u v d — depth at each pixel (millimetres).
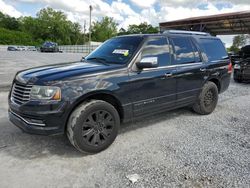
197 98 5055
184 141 3854
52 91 3018
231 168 3037
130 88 3689
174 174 2881
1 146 3537
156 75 4035
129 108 3758
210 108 5328
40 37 91812
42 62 16328
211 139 3943
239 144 3758
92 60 4211
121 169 2984
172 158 3277
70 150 3482
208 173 2916
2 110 5195
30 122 3107
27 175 2820
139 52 3871
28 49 51344
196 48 4965
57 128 3107
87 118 3252
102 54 4289
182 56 4602
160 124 4656
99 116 3381
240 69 9492
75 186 2629
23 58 20609
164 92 4246
